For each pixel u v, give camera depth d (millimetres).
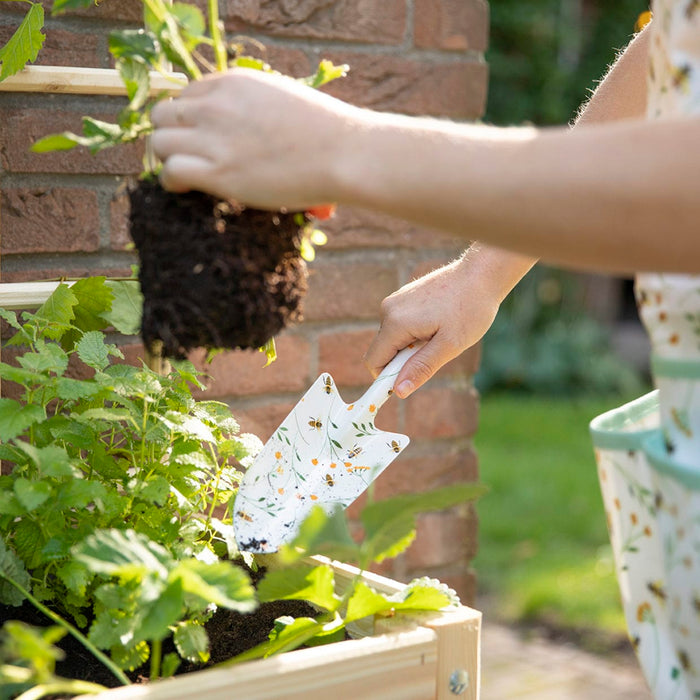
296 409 1315
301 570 1135
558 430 4480
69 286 1298
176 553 1206
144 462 1261
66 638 1227
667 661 1121
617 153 975
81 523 1216
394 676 1129
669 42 1074
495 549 3049
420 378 1324
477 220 1001
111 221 1478
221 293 1071
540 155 989
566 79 4898
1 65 1312
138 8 1465
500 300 1348
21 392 1437
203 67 1461
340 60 1574
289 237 1098
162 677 1139
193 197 1077
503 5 4781
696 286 1052
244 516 1261
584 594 2693
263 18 1519
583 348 5250
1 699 1117
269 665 1081
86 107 1455
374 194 1013
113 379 1225
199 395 1529
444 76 1648
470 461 1713
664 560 1083
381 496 1645
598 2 5008
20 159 1425
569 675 2246
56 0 1123
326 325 1609
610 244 982
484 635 2451
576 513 3393
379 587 1241
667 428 1079
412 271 1660
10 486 1224
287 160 1022
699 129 969
